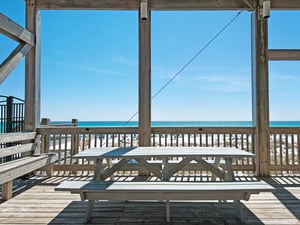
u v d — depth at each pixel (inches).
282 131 176.2
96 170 113.7
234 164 179.3
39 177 175.6
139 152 121.0
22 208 112.2
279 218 100.0
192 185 96.2
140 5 171.0
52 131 182.1
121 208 111.7
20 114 181.8
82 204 117.9
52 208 112.3
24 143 176.2
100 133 180.7
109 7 177.3
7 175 116.4
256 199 125.3
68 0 177.9
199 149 133.0
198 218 100.3
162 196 93.2
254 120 178.1
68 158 194.9
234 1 175.0
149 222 96.0
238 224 94.4
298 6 173.2
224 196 92.3
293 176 175.6
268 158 175.2
